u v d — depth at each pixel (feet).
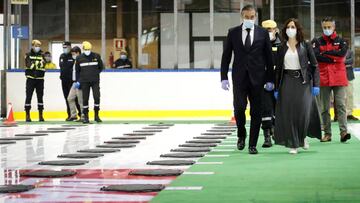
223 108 64.08
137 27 74.69
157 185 19.42
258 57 28.91
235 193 18.25
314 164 24.93
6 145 34.76
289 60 28.48
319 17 72.74
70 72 58.13
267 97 31.73
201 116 64.13
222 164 24.99
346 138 34.37
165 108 64.34
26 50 67.46
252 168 23.76
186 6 74.23
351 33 65.98
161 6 74.59
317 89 29.43
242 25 29.17
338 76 34.22
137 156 28.58
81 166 24.98
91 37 75.87
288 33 28.58
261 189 18.94
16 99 64.64
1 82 64.54
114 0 74.64
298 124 28.68
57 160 27.14
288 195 17.90
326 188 19.06
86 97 54.49
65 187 19.62
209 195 17.93
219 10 73.61
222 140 36.76
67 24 67.62
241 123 29.96
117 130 46.01
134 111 64.44
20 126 51.21
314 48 34.40
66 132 44.37
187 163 25.04
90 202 17.03
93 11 75.72
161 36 74.79
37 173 22.41
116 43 74.90
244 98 29.27
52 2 76.07
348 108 54.39
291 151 28.86
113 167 24.57
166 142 35.91
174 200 17.19
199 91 64.08
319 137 30.17
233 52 29.78
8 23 66.03
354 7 65.67
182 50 74.33
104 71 64.44
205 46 74.18
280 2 71.87
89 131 45.21
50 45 76.38
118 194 18.20
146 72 64.39
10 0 65.92
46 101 64.34
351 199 17.26
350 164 24.88
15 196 18.08
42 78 58.08
